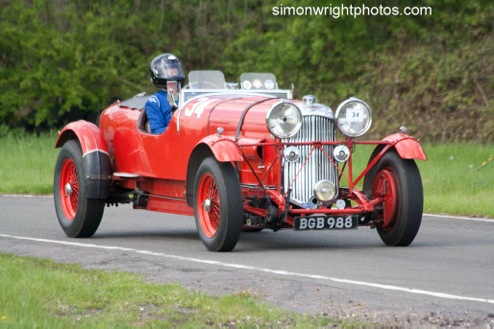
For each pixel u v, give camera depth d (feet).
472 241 56.54
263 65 158.30
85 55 160.56
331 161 52.70
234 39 166.81
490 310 36.11
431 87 135.54
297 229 50.90
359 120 52.39
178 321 34.22
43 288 38.11
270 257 49.96
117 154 61.72
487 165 94.79
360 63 147.33
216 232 51.55
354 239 58.08
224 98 56.44
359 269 45.70
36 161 111.86
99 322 33.24
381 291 39.78
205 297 37.52
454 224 65.26
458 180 84.43
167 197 58.34
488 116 127.54
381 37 146.51
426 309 36.22
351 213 51.90
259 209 52.08
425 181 84.74
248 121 53.11
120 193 62.39
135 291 38.83
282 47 154.81
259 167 53.01
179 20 169.37
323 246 54.80
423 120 133.28
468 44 137.39
